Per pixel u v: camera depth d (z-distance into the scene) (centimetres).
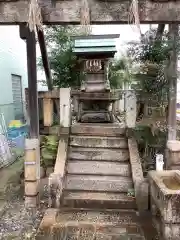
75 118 696
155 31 465
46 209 380
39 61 751
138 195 377
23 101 909
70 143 477
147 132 470
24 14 283
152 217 348
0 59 718
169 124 423
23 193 442
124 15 286
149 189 373
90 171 432
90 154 457
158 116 464
